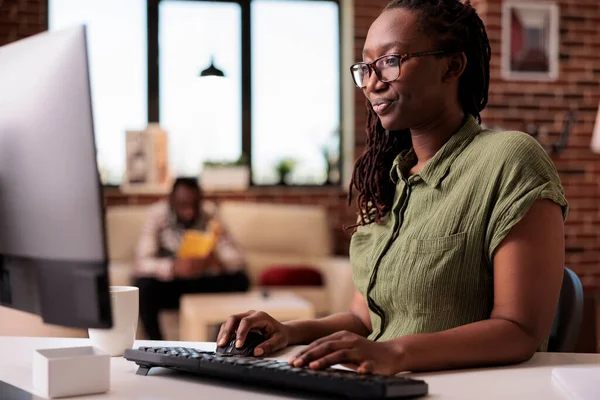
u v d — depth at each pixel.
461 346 1.04
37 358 0.91
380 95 1.24
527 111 4.87
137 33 5.39
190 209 4.69
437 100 1.25
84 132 0.84
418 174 1.25
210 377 0.99
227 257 4.73
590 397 0.84
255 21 5.60
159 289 4.48
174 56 5.46
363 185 1.38
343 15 5.70
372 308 1.29
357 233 1.38
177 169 5.43
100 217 0.84
